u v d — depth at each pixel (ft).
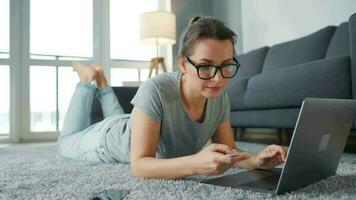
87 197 2.42
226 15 13.14
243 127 8.05
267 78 6.43
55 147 7.67
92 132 4.46
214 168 2.39
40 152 6.25
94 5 12.87
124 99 7.59
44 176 3.32
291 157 2.21
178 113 3.04
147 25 11.09
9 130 11.58
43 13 12.29
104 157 4.17
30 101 11.94
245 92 7.45
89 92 5.37
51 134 12.16
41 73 12.17
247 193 2.41
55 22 12.46
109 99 5.65
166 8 13.48
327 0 8.61
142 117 2.91
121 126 3.97
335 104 2.41
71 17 12.67
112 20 13.23
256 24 11.41
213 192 2.44
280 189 2.35
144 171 2.82
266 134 7.72
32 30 12.12
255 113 7.20
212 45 2.36
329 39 7.36
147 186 2.64
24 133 11.77
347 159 4.45
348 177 3.01
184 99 3.03
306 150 2.31
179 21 13.12
